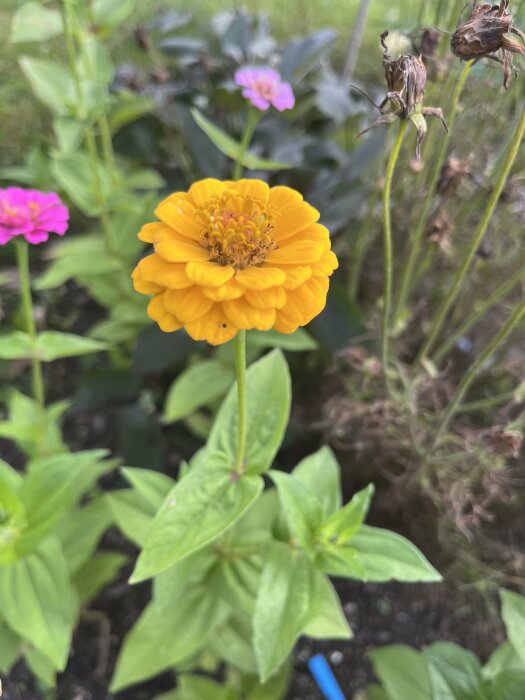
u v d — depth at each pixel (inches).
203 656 12.7
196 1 28.2
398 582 15.0
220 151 16.8
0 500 9.3
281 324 6.4
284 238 7.0
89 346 11.5
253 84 12.4
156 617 10.0
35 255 21.0
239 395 7.8
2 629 11.6
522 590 14.3
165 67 22.5
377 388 13.8
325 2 27.6
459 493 12.5
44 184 17.2
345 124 18.3
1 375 18.2
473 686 9.3
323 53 17.7
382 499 14.8
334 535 9.0
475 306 14.9
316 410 16.7
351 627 14.4
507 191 11.0
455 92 9.1
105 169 16.0
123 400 18.0
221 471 8.7
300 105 17.0
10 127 22.2
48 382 18.4
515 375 14.1
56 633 9.6
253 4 27.0
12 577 9.8
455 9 10.2
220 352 14.6
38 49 24.5
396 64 6.9
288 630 8.6
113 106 16.1
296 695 13.4
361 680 13.6
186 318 6.1
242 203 6.9
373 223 16.3
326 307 15.0
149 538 7.9
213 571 11.0
